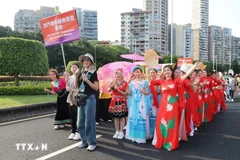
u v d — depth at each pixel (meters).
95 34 101.88
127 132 6.10
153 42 82.94
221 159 4.80
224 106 11.19
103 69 7.56
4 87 14.30
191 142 5.95
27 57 17.97
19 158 4.79
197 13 85.44
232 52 97.50
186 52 71.50
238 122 8.48
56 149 5.33
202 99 8.08
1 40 17.36
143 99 5.82
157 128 5.50
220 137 6.44
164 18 83.75
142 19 83.62
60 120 7.20
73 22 6.98
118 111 6.07
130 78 6.39
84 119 5.40
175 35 71.00
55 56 45.62
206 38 84.38
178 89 5.43
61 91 7.12
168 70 5.49
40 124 7.78
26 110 9.14
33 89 14.70
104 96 7.95
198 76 7.61
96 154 5.04
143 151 5.23
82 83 5.23
